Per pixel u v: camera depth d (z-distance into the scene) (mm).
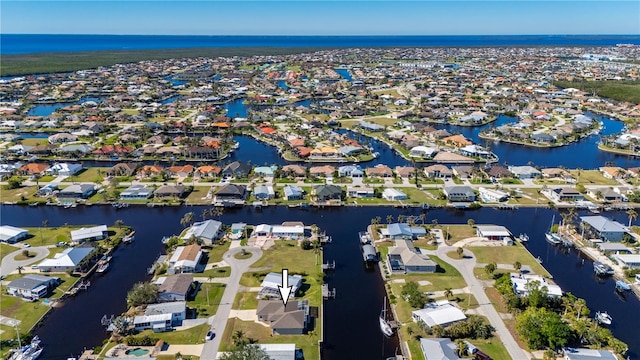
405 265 127750
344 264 136000
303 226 154875
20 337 98875
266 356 86625
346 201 181375
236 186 187000
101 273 129625
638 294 120000
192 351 96500
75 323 108000
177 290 113875
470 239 149000
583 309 107438
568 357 92625
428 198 185000
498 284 120188
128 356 94938
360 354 99000
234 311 110250
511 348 98000
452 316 106000
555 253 143625
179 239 147750
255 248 142250
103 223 163500
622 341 102438
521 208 177625
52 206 178375
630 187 195375
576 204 178125
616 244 142500
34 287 115812
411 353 97000
